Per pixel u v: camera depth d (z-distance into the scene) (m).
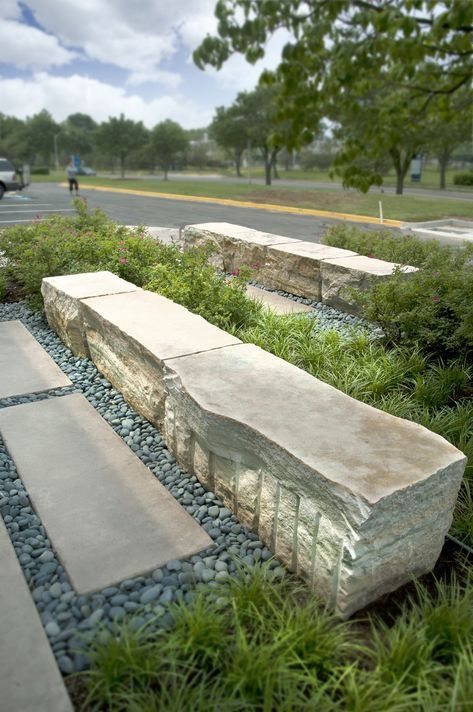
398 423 2.99
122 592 2.63
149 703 2.02
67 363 5.41
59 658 2.27
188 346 4.03
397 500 2.37
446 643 2.32
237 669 2.10
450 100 4.50
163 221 16.42
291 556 2.76
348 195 25.86
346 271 6.87
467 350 5.14
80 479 3.52
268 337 5.48
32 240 8.53
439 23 3.54
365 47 3.74
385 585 2.59
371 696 2.03
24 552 2.88
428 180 47.62
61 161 84.94
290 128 4.10
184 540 2.98
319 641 2.25
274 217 18.08
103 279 6.11
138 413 4.44
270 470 2.80
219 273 9.05
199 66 3.81
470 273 5.93
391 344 5.66
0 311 6.98
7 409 4.43
